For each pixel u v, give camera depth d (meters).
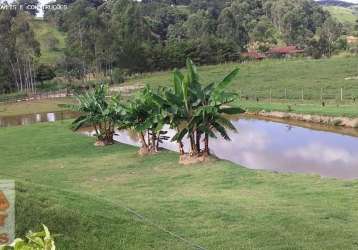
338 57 83.38
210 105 19.55
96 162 22.42
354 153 24.48
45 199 9.99
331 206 12.62
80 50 85.69
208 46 89.88
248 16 137.25
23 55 80.25
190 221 11.38
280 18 132.12
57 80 84.75
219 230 10.67
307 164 22.25
